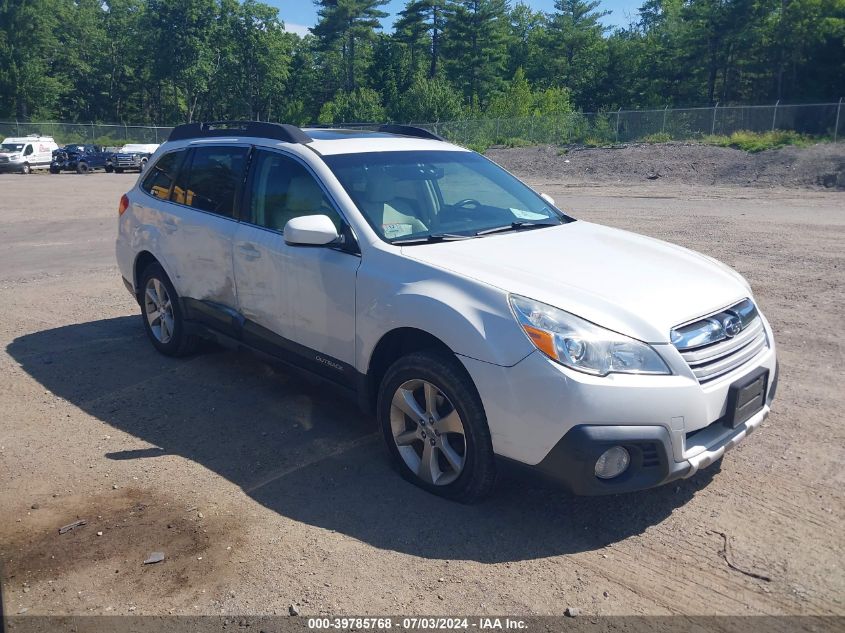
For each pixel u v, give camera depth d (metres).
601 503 3.86
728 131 35.31
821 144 29.20
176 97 87.12
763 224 14.33
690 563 3.34
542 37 85.75
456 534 3.58
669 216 16.30
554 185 28.95
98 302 8.28
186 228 5.54
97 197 23.98
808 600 3.08
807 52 55.34
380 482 4.08
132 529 3.64
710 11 60.56
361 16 85.50
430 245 4.17
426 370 3.75
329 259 4.31
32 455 4.45
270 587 3.19
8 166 39.28
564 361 3.32
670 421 3.36
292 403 5.21
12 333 7.04
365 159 4.76
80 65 87.19
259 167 5.05
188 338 6.00
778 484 4.01
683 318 3.57
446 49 82.56
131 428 4.84
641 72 71.31
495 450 3.54
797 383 5.45
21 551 3.46
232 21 85.94
